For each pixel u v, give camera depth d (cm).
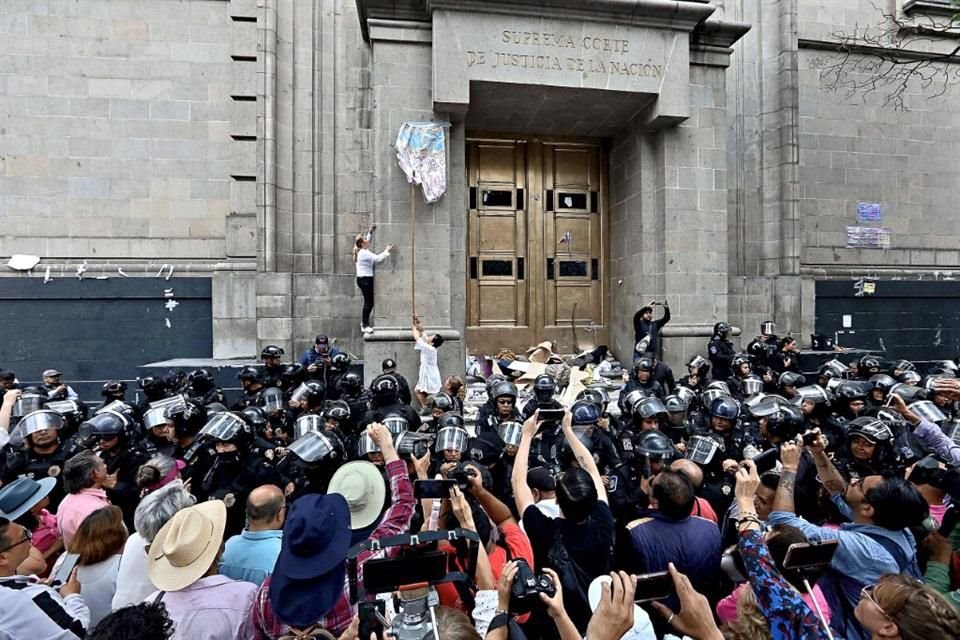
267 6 1120
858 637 258
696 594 207
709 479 434
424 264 994
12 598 229
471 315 1222
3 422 534
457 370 991
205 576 256
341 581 213
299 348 1159
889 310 1461
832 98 1447
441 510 274
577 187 1271
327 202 1199
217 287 1185
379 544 206
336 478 309
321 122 1198
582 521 283
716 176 1114
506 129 1214
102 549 298
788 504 306
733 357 898
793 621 217
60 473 442
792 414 434
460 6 947
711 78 1109
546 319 1254
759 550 235
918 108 1502
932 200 1516
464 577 211
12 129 1141
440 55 948
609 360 1185
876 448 405
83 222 1166
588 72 995
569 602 260
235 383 1012
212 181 1215
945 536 311
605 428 546
